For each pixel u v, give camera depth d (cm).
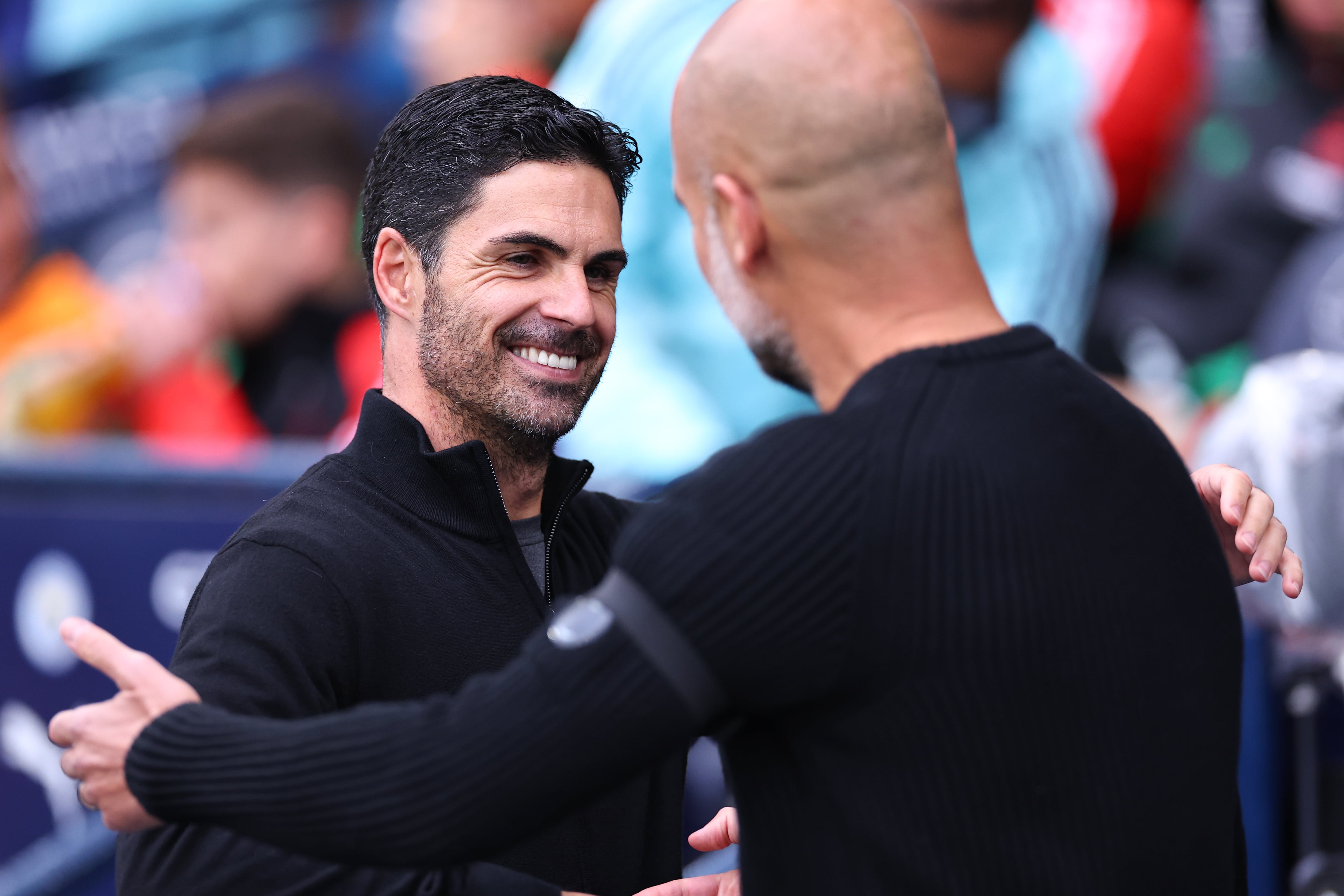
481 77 534
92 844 937
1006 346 394
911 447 365
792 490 359
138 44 1689
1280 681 890
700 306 1330
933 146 389
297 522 498
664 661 353
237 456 986
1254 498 470
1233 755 402
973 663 358
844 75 381
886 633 356
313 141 1466
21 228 1678
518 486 542
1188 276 1488
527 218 508
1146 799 374
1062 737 364
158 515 953
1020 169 1403
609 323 537
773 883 379
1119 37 1462
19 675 966
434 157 515
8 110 1723
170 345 1520
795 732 373
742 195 395
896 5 402
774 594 352
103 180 1686
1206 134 1497
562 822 430
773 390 1337
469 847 360
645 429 1334
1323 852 884
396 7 1605
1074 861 364
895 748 360
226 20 1673
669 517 363
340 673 481
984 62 1371
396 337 538
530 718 355
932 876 357
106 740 400
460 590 508
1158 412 1427
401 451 516
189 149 1474
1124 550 381
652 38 1318
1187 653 388
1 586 965
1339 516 891
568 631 363
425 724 366
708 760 908
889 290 391
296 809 368
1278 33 1480
